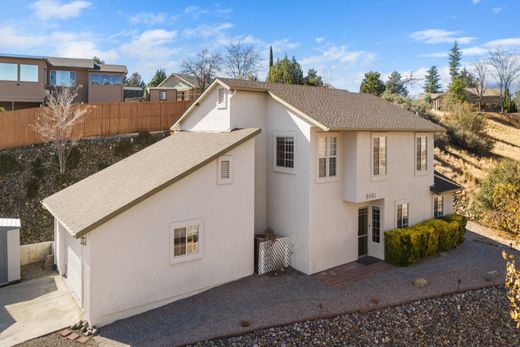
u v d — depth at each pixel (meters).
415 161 18.45
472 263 16.84
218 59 52.22
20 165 23.61
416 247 16.30
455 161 36.06
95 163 25.53
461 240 19.58
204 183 13.25
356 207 16.86
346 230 16.41
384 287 13.98
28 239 18.94
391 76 75.75
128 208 11.30
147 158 16.95
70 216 12.41
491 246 19.45
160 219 12.19
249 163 14.59
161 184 11.95
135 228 11.65
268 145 16.84
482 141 42.28
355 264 16.38
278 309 12.11
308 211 14.89
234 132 15.65
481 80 81.94
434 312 12.71
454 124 42.91
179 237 12.75
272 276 14.80
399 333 11.66
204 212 13.30
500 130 57.09
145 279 11.94
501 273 15.76
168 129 32.41
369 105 19.73
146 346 10.05
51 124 26.39
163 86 56.69
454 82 76.88
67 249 14.48
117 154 26.83
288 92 17.48
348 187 15.84
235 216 14.23
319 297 13.02
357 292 13.49
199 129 19.11
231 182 14.03
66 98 28.45
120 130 30.06
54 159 24.72
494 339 12.12
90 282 10.86
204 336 10.51
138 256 11.76
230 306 12.31
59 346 10.09
